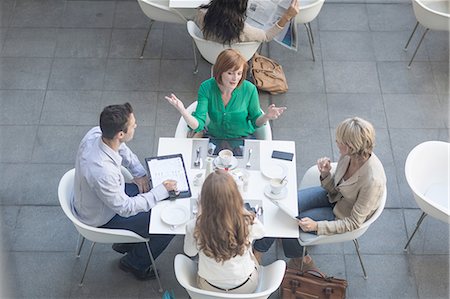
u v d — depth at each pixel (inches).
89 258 157.0
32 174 184.5
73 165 187.2
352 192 140.6
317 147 191.6
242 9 169.8
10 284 159.6
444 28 197.0
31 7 231.8
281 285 149.5
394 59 217.0
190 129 160.9
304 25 228.2
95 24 227.0
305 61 216.2
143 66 213.8
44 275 162.2
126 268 160.9
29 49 218.7
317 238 140.1
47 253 166.9
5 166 186.2
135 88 207.0
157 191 141.3
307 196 153.7
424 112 201.8
